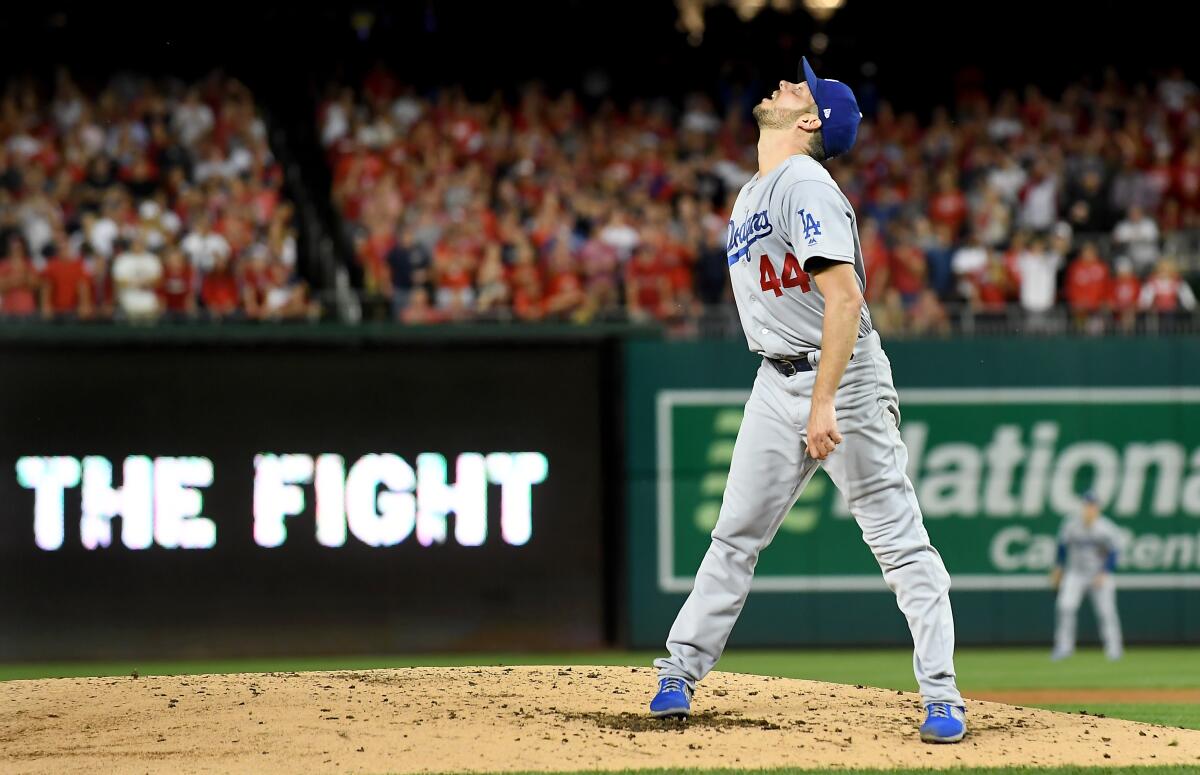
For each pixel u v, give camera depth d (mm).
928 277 56156
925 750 18141
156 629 45094
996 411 48250
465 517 46406
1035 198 62062
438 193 59719
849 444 18844
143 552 45250
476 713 20312
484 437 46594
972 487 48219
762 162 19406
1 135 61000
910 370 48250
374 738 18656
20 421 44938
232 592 45438
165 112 63125
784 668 42094
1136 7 72812
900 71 73938
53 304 51188
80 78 66438
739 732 19031
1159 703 33031
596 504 47062
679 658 19766
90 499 45094
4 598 44656
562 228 56281
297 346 45906
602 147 66000
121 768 17109
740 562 19609
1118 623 48344
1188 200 65500
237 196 58219
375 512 46031
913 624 19016
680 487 47312
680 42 72938
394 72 70688
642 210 59688
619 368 47344
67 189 58188
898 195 63000
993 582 48125
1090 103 70625
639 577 47094
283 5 66812
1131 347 48500
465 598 46312
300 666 42062
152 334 45344
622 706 20969
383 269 54094
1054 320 50656
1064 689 37062
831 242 17859
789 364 18969
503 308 53406
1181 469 48438
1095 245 57688
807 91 19219
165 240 54125
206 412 45562
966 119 69562
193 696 21703
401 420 46281
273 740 18594
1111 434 48375
